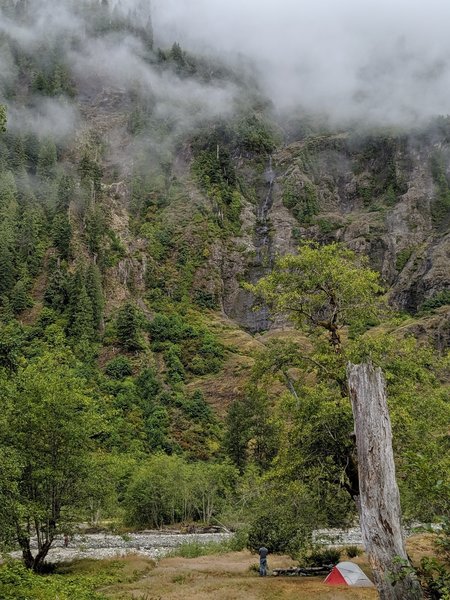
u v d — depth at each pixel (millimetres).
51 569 27391
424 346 26391
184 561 31609
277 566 28438
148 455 83625
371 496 10875
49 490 26219
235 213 191250
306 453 23672
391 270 165250
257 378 27656
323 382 25359
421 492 10961
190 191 195375
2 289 133500
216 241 175875
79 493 26922
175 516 70625
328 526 29875
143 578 25750
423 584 10781
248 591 21281
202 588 22047
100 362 115812
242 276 171750
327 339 28016
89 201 169500
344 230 179375
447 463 10766
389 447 11156
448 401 24859
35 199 164375
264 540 30938
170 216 184375
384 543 10602
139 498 66375
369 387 11398
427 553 25172
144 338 127562
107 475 28062
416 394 24609
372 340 24344
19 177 168875
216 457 87875
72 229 156000
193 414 101125
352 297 26828
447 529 9664
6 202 155000
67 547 42531
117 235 168125
